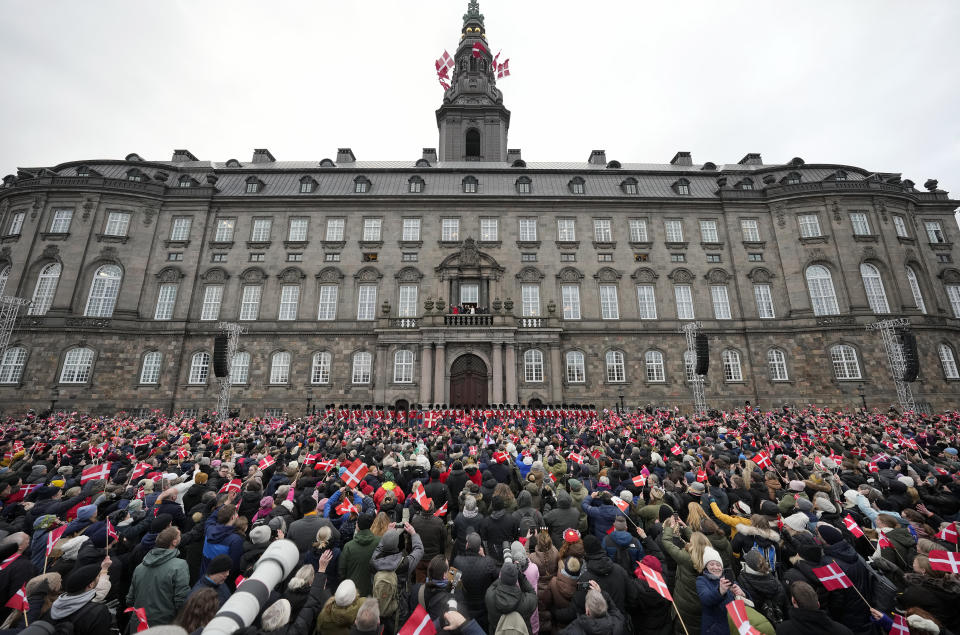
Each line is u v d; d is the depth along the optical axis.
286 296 42.34
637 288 43.53
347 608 5.10
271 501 8.11
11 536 5.86
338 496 9.35
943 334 40.50
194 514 7.93
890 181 46.16
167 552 5.85
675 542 6.93
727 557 6.85
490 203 45.25
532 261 44.06
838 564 6.13
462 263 42.78
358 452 14.55
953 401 38.03
